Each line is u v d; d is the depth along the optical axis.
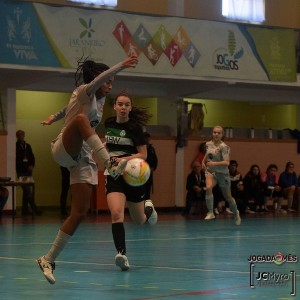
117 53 28.27
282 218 27.20
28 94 35.44
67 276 10.29
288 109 38.44
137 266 11.52
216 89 34.12
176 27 29.62
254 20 35.12
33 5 26.78
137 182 10.53
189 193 30.05
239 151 34.62
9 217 27.98
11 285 9.40
